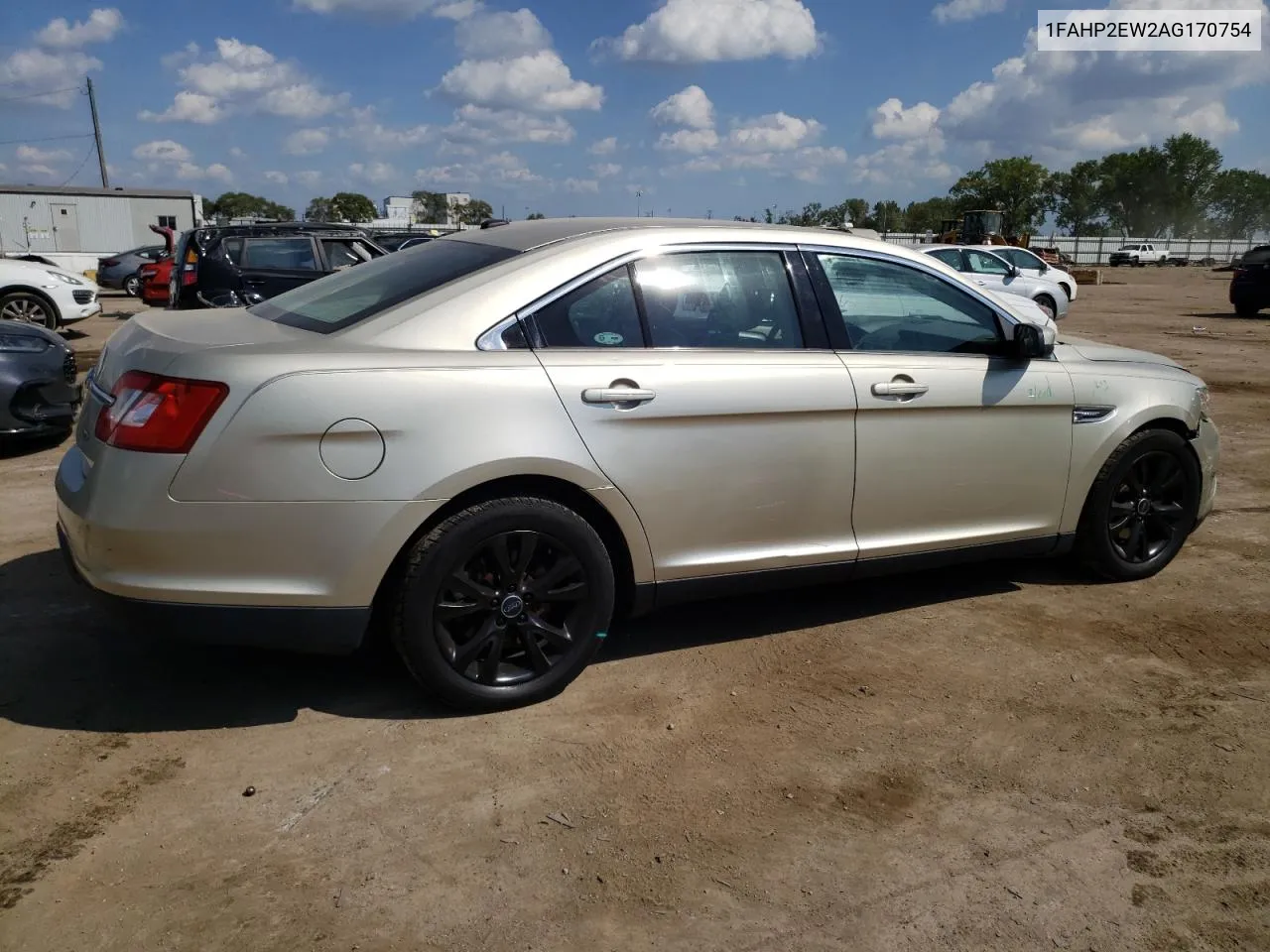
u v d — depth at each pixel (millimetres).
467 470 3145
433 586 3193
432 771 3064
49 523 5309
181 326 3484
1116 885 2639
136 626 3047
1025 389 4234
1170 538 4879
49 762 3035
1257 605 4566
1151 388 4609
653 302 3594
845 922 2471
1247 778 3146
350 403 3020
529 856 2684
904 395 3928
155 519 2930
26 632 3922
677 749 3246
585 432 3334
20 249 41719
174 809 2826
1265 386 11109
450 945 2352
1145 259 71938
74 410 7094
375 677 3641
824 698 3619
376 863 2631
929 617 4379
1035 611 4461
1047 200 94812
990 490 4246
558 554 3391
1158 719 3514
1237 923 2506
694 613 4383
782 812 2916
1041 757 3254
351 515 3047
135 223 43531
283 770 3039
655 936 2404
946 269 4230
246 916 2418
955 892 2592
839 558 3934
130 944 2312
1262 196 103500
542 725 3359
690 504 3578
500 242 3742
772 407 3645
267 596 3033
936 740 3346
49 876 2535
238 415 2936
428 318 3270
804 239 3939
